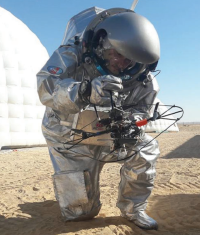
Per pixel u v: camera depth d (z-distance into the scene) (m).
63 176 3.92
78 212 4.15
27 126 16.62
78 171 3.90
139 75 3.70
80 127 3.74
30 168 10.52
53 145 4.05
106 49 3.36
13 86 16.28
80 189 3.90
